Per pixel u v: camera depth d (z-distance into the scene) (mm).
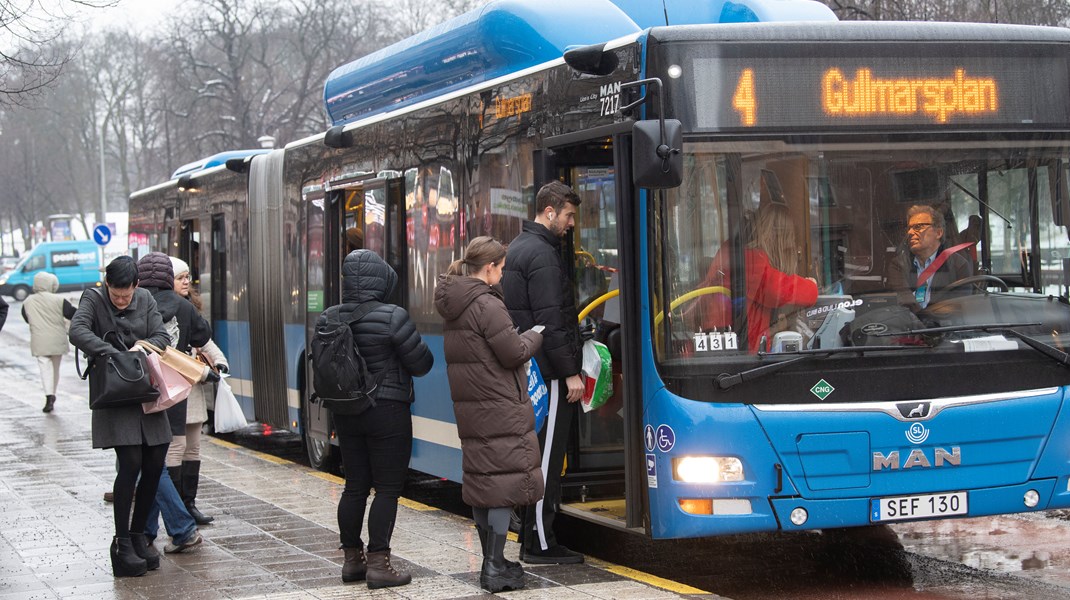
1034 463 10086
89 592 10141
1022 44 10422
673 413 9766
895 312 9984
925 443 9805
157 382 10555
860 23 10195
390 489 10031
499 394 9641
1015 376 10078
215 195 22594
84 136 103062
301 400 18516
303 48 61844
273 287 19594
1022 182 10367
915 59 10195
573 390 10617
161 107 68500
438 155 13953
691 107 9875
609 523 10602
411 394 10047
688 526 9719
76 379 35625
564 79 11305
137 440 10578
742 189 9898
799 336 9836
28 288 88625
